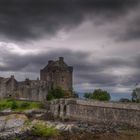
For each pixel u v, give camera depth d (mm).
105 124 96562
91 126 93250
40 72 165875
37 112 110938
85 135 86188
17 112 110062
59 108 110312
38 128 87938
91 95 145375
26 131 86812
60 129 89312
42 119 105125
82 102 104812
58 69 160125
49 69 161625
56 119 107062
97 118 99312
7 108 119938
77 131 89125
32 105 122625
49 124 93125
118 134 85438
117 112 94812
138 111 90000
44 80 155125
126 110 92812
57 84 158375
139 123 89062
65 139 83812
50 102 118250
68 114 107750
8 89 146250
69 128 89812
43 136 85688
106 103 98500
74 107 106750
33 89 143500
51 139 84312
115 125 93875
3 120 98625
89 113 101750
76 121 102312
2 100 135375
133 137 81438
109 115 96562
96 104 100688
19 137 85125
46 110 114000
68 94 150500
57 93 147250
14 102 123188
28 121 98375
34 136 86125
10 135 85250
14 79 148250
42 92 144375
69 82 163000
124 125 92125
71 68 164875
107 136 84250
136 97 136750
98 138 82750
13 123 96812
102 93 140500
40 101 131875
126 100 139500
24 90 144625
